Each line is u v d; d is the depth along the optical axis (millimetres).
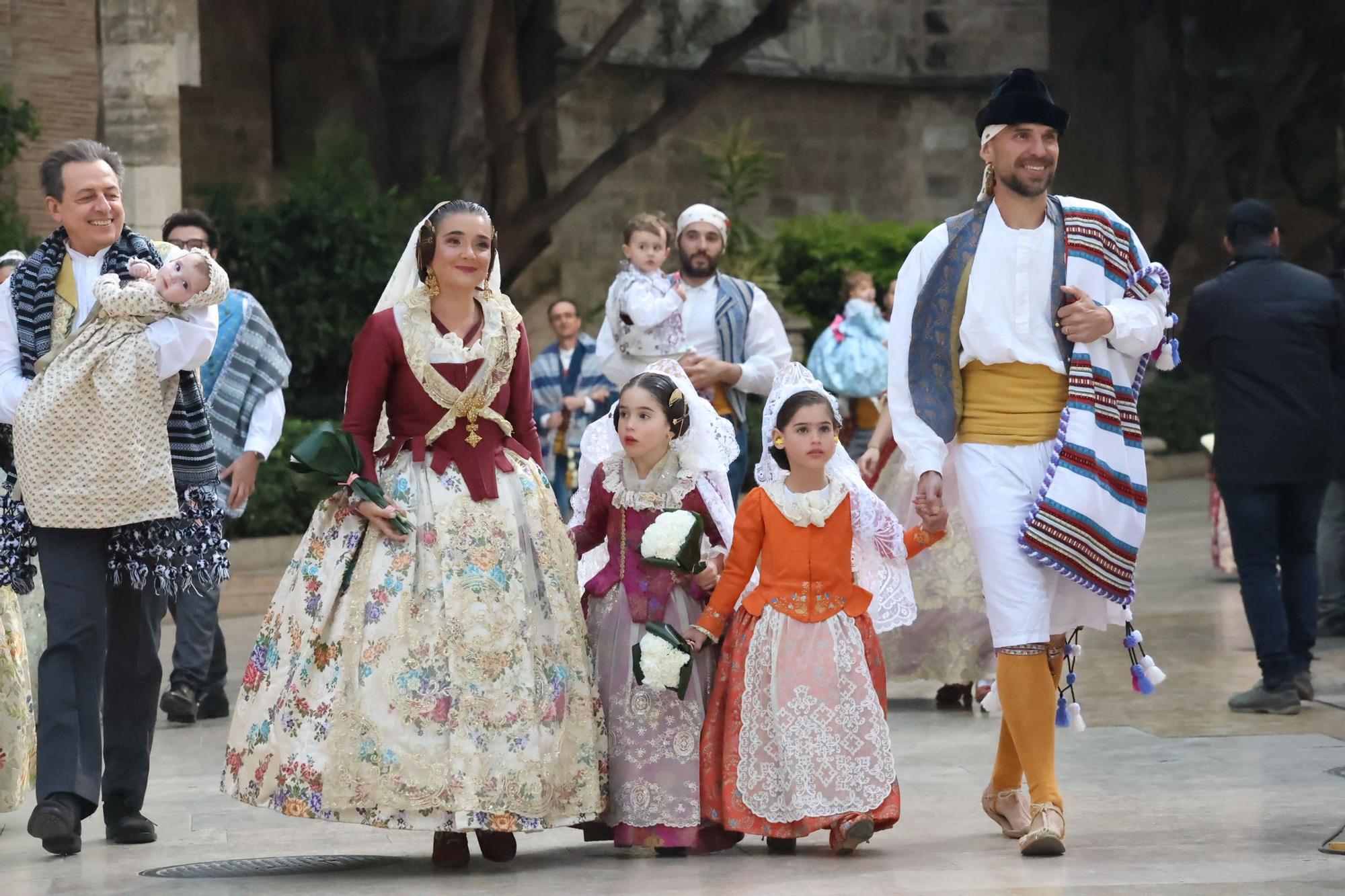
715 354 9367
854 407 15172
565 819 5855
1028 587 5953
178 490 6301
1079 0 35469
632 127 27406
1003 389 6109
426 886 5516
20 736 6758
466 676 5711
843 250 25641
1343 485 11773
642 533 6293
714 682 6195
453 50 26234
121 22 17656
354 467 5828
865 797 6012
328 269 20688
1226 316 9219
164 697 9500
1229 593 14078
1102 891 5184
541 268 26656
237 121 25078
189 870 5867
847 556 6238
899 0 31328
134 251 6438
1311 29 34406
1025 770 5984
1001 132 6105
